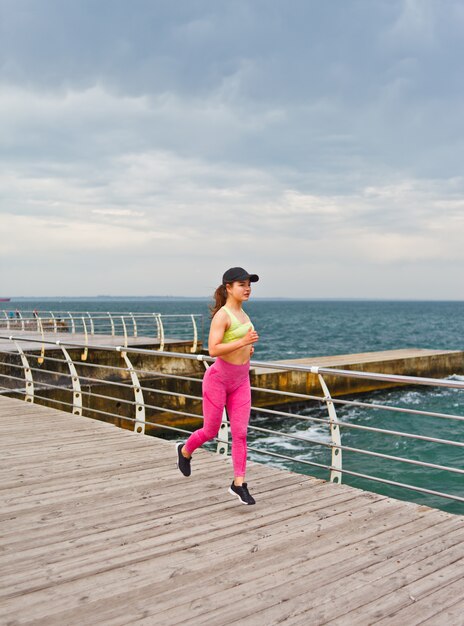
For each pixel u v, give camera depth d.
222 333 4.54
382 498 5.11
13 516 4.76
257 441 15.12
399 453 13.48
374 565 3.75
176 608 3.25
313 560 3.84
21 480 5.76
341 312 177.12
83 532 4.39
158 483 5.62
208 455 6.70
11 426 8.49
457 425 16.88
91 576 3.65
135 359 20.48
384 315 149.12
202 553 3.97
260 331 75.94
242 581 3.55
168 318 87.62
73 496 5.25
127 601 3.34
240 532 4.35
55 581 3.59
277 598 3.34
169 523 4.55
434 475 11.60
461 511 9.76
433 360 26.44
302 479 5.70
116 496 5.24
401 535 4.25
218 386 4.76
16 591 3.46
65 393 16.97
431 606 3.24
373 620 3.10
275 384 19.11
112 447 7.16
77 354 19.31
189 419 18.14
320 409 19.95
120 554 3.98
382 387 23.28
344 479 11.50
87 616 3.18
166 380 17.80
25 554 4.00
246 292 4.56
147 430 17.20
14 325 35.19
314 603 3.28
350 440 14.91
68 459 6.58
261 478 5.74
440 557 3.86
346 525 4.46
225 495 5.23
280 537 4.23
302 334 70.31
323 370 5.48
